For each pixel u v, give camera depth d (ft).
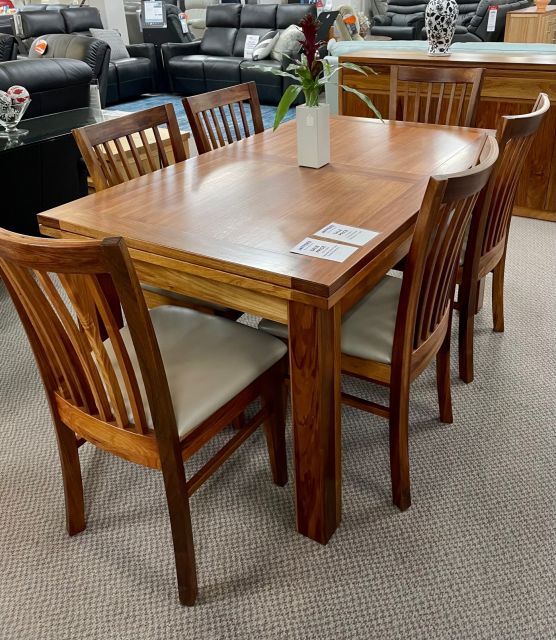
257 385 5.18
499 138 5.87
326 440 4.96
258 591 5.02
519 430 6.63
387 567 5.18
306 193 5.92
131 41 28.78
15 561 5.38
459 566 5.16
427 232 4.47
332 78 12.55
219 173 6.65
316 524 5.33
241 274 4.55
